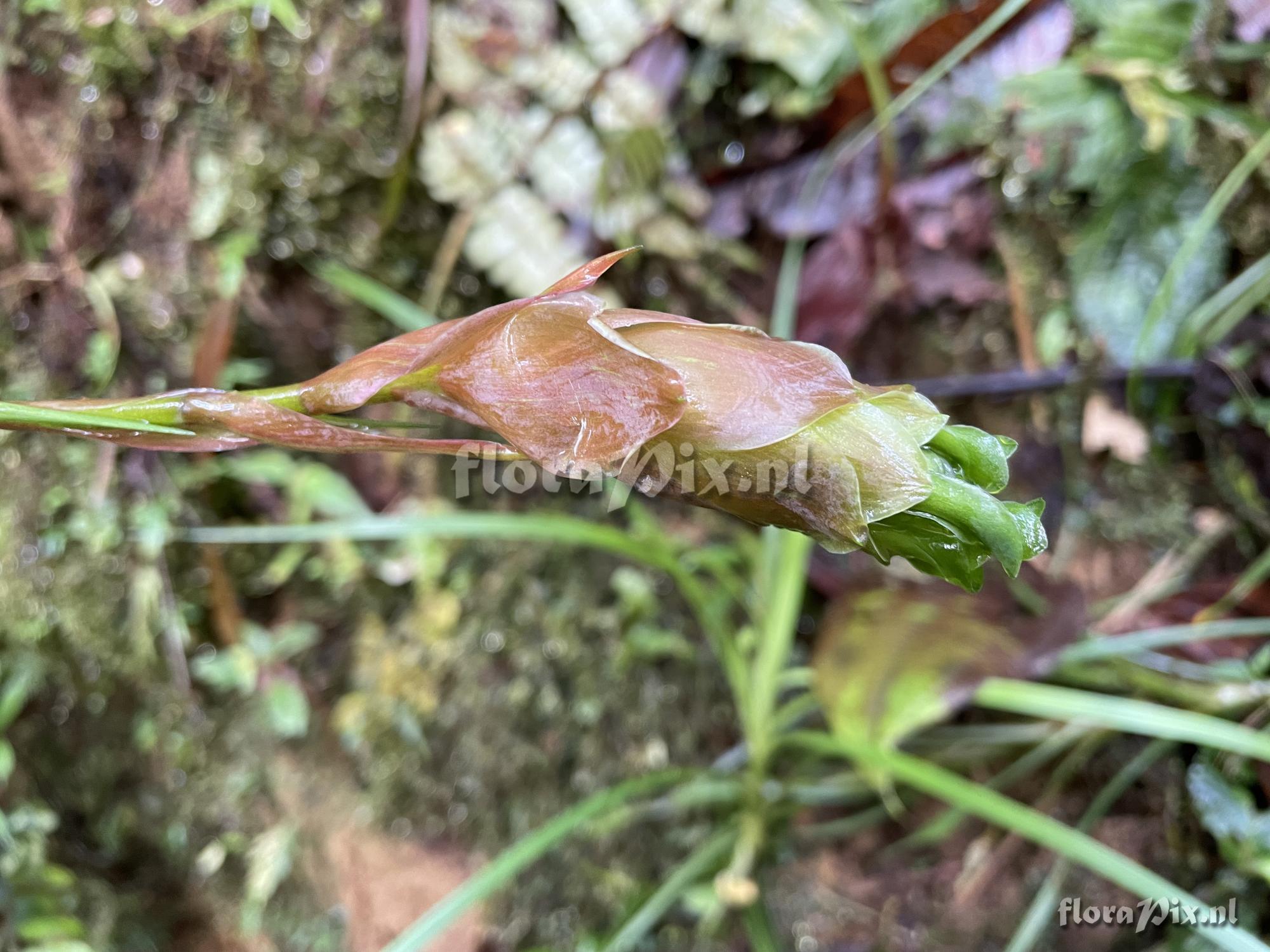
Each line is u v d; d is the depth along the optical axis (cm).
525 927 30
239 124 26
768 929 29
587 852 30
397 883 30
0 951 27
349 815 30
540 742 30
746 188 29
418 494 29
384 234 28
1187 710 27
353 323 28
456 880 30
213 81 25
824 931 30
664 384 14
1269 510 28
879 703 25
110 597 27
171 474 27
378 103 26
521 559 30
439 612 30
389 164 27
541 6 26
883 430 13
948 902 29
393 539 29
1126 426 29
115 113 25
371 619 30
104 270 26
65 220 26
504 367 14
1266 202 26
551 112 27
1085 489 30
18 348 26
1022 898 29
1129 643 26
